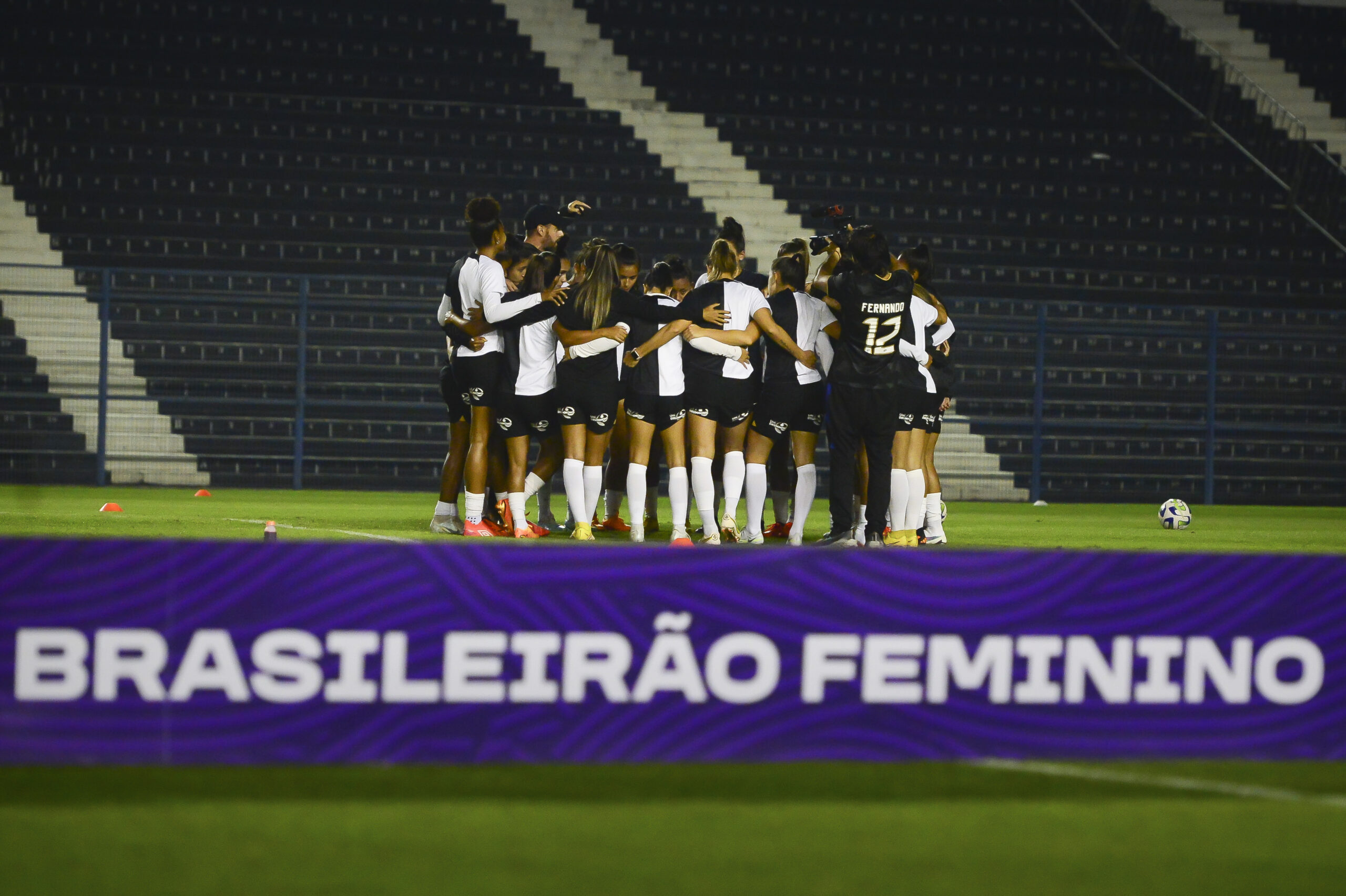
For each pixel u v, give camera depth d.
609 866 10.48
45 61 80.94
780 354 30.78
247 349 66.81
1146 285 81.94
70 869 10.16
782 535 36.19
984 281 80.12
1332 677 14.30
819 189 84.25
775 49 92.50
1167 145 91.75
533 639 13.17
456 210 78.94
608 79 89.00
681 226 80.81
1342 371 76.94
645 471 31.48
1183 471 74.12
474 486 32.16
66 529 33.72
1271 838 11.57
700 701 13.39
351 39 86.75
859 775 13.34
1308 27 101.44
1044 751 13.87
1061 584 13.90
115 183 76.06
